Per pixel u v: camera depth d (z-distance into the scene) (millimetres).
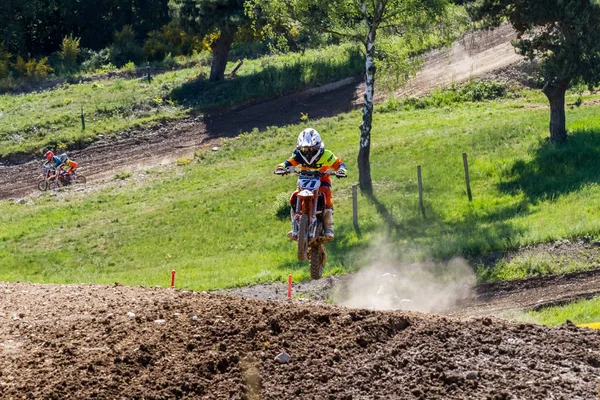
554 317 61094
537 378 29781
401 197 107438
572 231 79750
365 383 29688
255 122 168000
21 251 107562
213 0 178125
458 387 29141
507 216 93188
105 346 32406
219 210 115188
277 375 30266
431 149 124938
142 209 121562
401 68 115125
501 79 165250
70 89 197125
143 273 93125
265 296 77188
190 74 199750
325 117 164500
